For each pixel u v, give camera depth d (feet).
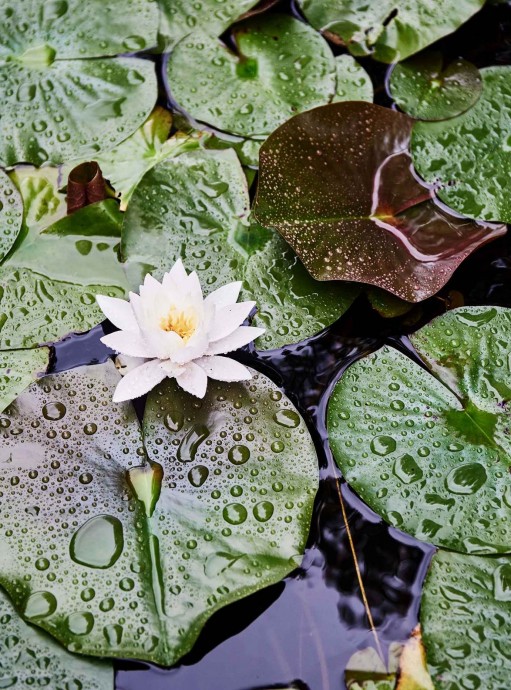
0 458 2.35
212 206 2.63
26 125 2.73
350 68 2.88
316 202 2.59
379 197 2.63
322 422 2.46
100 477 2.35
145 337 2.41
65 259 2.58
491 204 2.68
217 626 2.29
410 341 2.53
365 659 2.26
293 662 2.26
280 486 2.36
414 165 2.72
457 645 2.25
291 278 2.57
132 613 2.24
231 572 2.28
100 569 2.27
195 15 2.90
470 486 2.36
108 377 2.45
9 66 2.77
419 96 2.85
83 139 2.73
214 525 2.32
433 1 2.90
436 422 2.42
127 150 2.74
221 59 2.85
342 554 2.35
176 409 2.42
